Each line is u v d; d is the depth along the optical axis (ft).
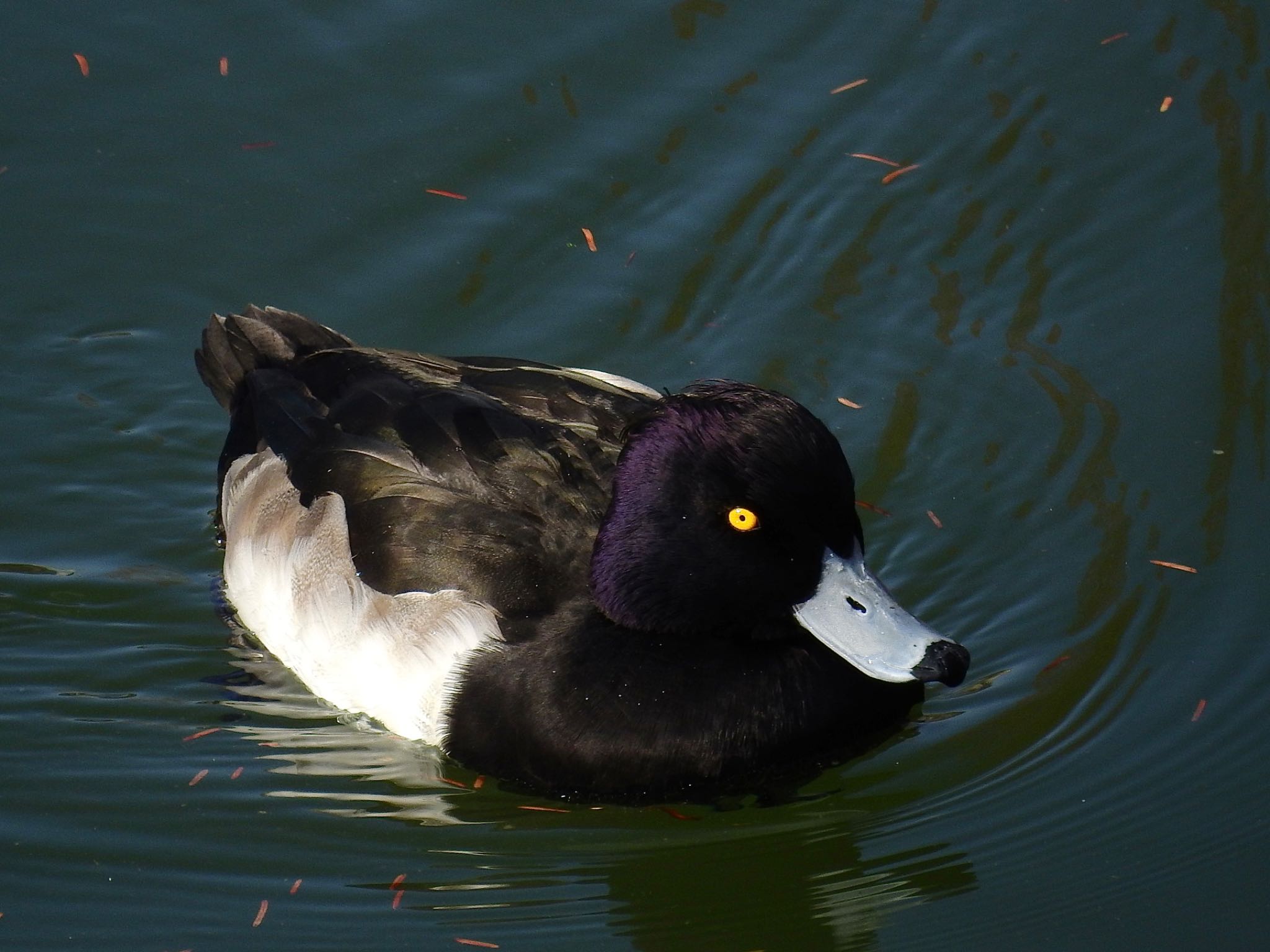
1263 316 39.42
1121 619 33.04
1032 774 29.89
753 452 26.89
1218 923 26.45
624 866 28.32
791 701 28.89
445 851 28.50
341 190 42.86
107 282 41.29
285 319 35.83
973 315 40.37
